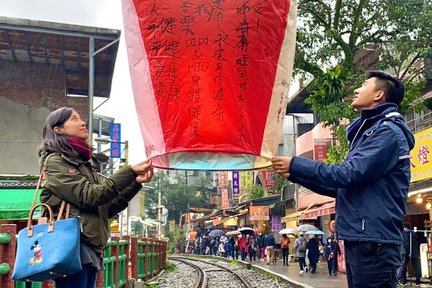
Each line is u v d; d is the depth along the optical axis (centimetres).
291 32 390
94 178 353
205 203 6544
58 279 331
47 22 1633
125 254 1286
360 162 299
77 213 331
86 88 2153
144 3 383
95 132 2514
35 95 1919
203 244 4716
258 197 4056
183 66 377
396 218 302
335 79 1212
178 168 391
